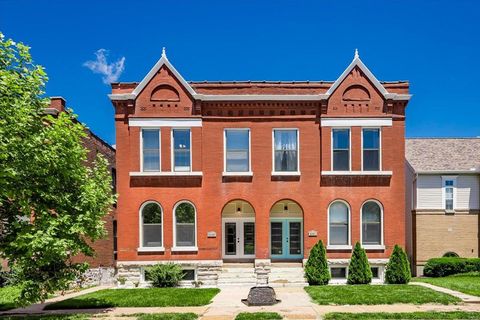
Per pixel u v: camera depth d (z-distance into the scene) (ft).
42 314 46.93
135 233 69.31
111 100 70.13
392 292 54.44
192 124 70.54
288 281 66.90
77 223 44.42
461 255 90.79
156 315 43.75
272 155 70.95
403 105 71.56
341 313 43.14
